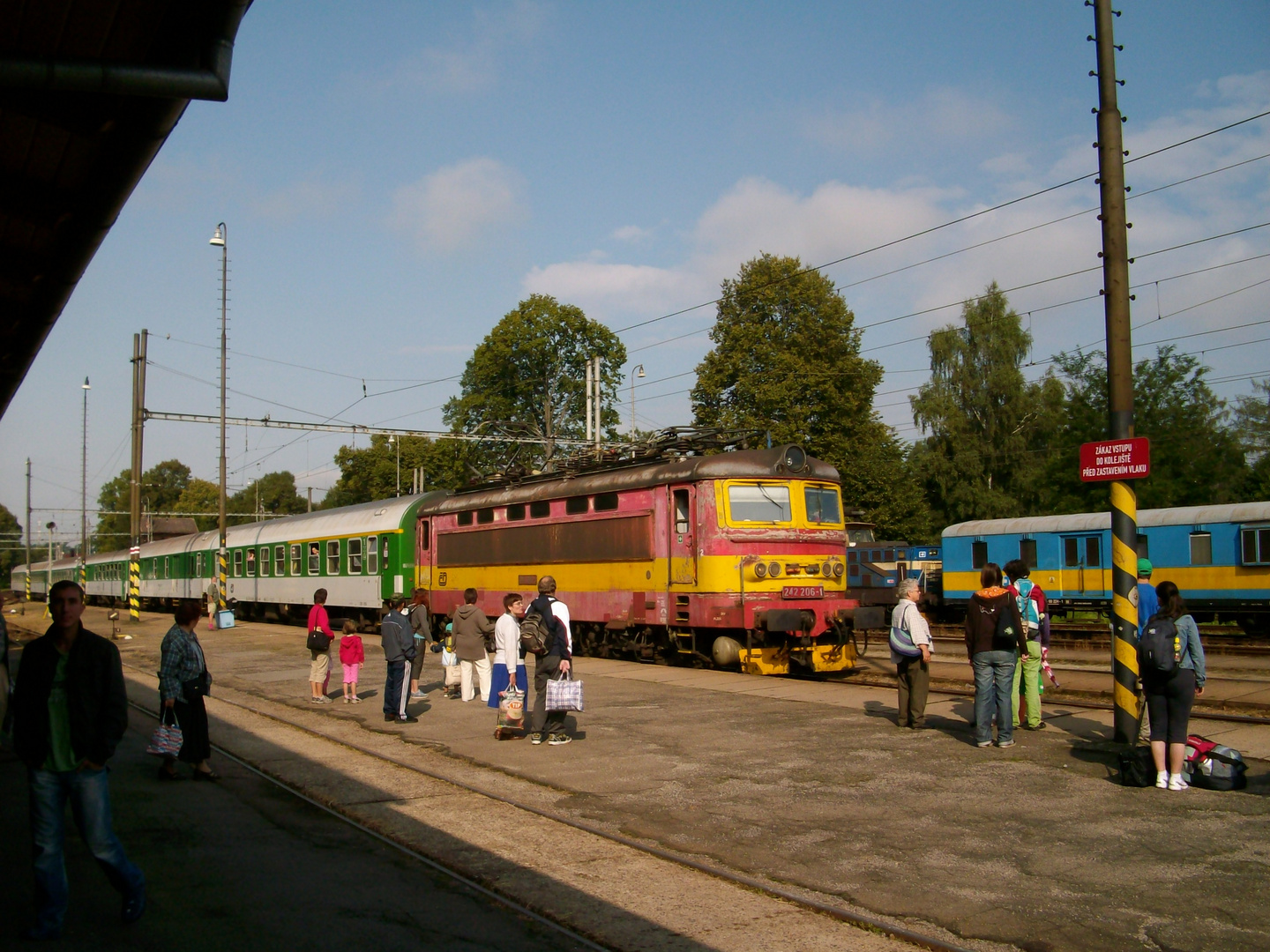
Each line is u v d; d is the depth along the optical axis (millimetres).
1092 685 15195
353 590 31031
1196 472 40000
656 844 7438
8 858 7145
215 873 6812
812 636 16828
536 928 5773
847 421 41562
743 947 5465
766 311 42000
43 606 67312
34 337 10359
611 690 15094
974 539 31969
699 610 16562
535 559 20938
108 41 5875
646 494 17906
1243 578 25484
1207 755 8461
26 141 6434
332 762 10680
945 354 53750
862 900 6121
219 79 5250
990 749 10148
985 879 6402
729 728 11727
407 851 7332
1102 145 10219
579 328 50719
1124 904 5887
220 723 13469
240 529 41125
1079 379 43062
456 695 15609
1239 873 6340
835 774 9328
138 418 35906
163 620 40344
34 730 5566
